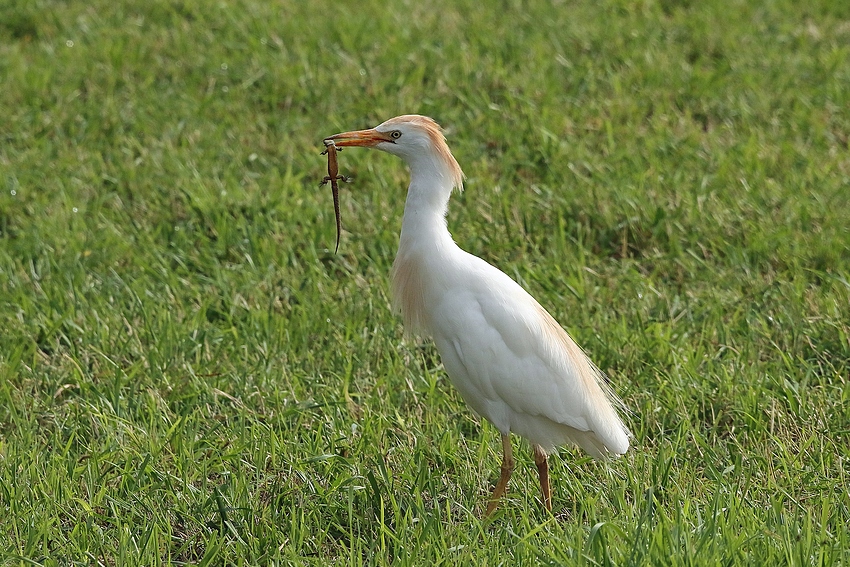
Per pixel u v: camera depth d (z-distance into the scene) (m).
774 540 7.14
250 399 9.64
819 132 14.92
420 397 9.77
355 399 9.89
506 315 8.13
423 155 8.23
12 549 7.59
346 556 7.66
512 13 19.38
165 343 10.31
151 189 13.73
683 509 7.58
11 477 8.37
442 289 8.27
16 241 12.51
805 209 12.66
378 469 8.57
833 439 8.98
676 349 10.21
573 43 17.94
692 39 18.17
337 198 8.74
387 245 12.28
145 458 8.52
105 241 12.43
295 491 8.47
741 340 10.48
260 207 13.19
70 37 18.39
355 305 11.17
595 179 13.55
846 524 7.60
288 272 11.97
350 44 17.64
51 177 14.05
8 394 9.50
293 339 10.65
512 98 15.73
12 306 11.25
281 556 7.54
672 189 13.37
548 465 8.81
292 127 15.35
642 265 12.25
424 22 18.61
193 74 16.84
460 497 8.37
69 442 8.81
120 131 15.27
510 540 7.67
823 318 10.64
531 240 12.69
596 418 8.25
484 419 9.30
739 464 8.38
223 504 8.02
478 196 13.38
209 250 12.38
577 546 7.14
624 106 15.62
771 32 18.61
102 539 7.73
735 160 14.14
